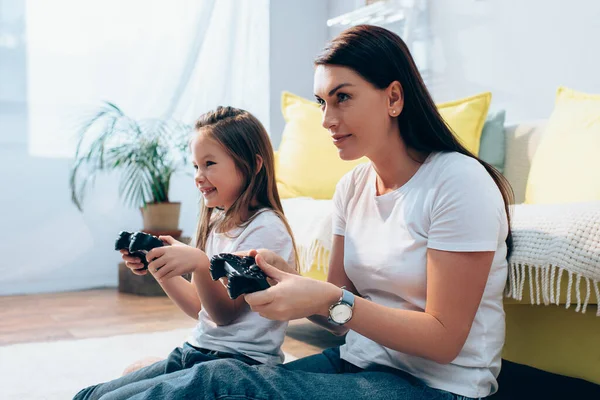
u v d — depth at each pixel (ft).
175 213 10.06
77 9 10.11
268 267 2.86
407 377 3.10
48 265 10.14
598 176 5.12
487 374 3.04
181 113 10.94
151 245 3.49
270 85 11.44
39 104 9.95
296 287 2.72
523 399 4.32
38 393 4.94
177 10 10.75
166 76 10.73
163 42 10.70
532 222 3.88
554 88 7.34
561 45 7.23
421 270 3.05
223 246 4.17
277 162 8.38
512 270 3.78
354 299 2.82
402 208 3.17
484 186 2.94
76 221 10.32
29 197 9.98
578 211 3.73
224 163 4.15
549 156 5.76
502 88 8.05
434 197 3.01
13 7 9.70
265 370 2.85
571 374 3.91
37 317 8.06
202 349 3.81
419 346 2.83
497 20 8.09
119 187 10.55
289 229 4.13
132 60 10.53
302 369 3.39
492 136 6.94
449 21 8.89
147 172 10.14
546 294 3.69
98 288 10.48
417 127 3.18
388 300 3.27
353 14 10.55
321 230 5.75
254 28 11.33
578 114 5.72
